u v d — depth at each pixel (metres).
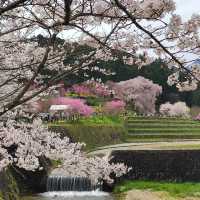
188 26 4.75
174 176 34.94
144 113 68.88
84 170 8.95
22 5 5.28
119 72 57.38
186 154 35.69
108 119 53.16
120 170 9.38
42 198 28.06
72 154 8.91
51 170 31.11
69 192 30.22
